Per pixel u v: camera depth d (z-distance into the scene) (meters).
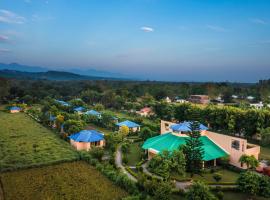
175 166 43.12
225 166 51.38
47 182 40.19
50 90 174.50
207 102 166.62
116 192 37.38
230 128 78.00
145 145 57.19
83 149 59.06
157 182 37.31
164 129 66.00
